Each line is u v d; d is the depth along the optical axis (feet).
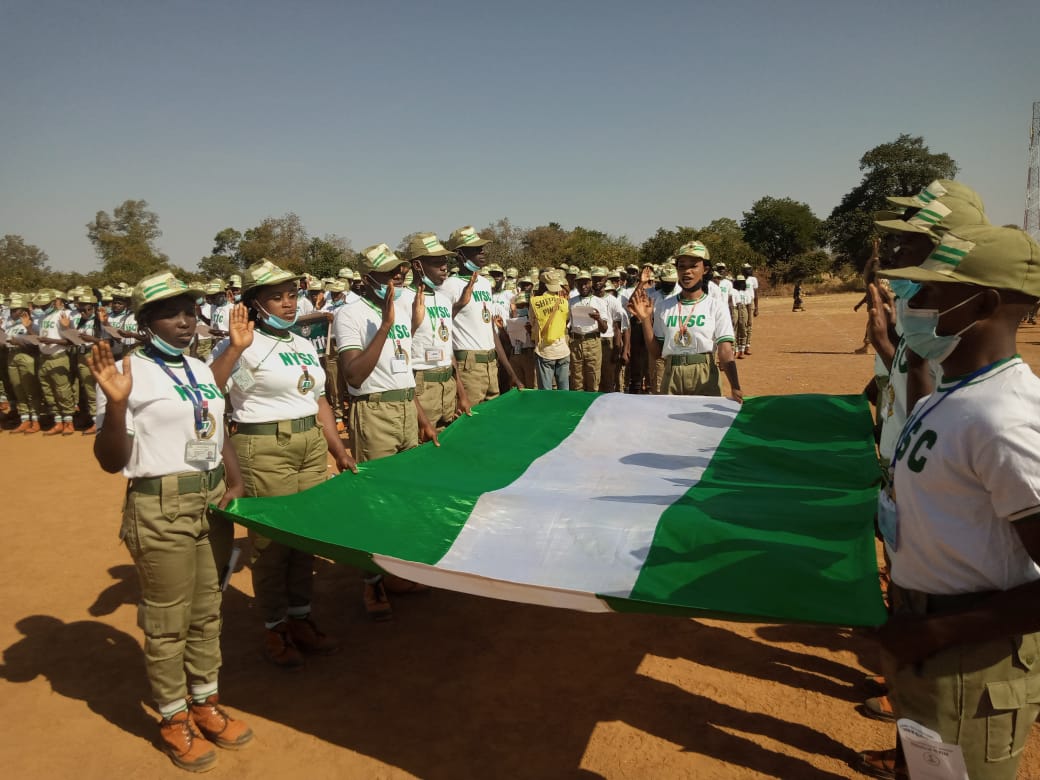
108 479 31.58
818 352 65.98
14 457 36.19
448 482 15.11
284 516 12.37
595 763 11.92
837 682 14.20
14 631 17.34
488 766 11.94
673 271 32.99
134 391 11.16
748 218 245.24
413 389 18.28
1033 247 6.40
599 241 190.19
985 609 6.33
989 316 6.46
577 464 16.52
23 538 24.00
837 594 9.30
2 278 162.20
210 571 12.36
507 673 14.87
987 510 6.48
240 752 12.50
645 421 19.07
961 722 6.75
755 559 10.16
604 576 10.89
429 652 15.85
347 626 17.24
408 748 12.50
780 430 17.94
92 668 15.60
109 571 21.11
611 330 41.81
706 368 22.02
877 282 13.29
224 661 15.65
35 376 42.22
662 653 15.47
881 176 224.33
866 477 14.33
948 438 6.55
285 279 13.99
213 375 12.35
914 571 7.12
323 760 12.24
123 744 12.89
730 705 13.48
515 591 10.65
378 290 17.53
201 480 11.79
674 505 12.85
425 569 11.19
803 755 12.00
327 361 39.17
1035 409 6.17
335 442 15.44
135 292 11.34
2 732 13.28
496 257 179.01
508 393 21.26
